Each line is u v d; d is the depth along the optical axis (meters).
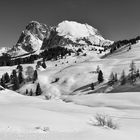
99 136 11.75
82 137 11.33
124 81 137.38
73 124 15.09
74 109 27.47
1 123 12.89
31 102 30.94
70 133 12.17
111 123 15.97
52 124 14.28
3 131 11.28
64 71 197.88
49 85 174.25
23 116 16.22
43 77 196.12
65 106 29.78
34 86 177.62
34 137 10.61
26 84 185.00
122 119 21.66
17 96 35.84
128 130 15.12
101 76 157.38
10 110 18.72
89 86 157.88
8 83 190.00
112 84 143.75
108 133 12.70
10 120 14.14
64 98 61.78
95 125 15.78
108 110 30.62
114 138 11.64
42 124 13.91
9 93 36.81
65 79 179.88
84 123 16.12
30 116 16.44
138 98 48.44
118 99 49.19
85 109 28.98
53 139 10.54
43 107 26.19
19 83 191.25
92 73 180.38
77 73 186.62
